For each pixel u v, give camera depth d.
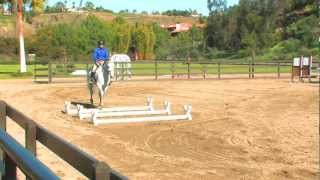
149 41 89.44
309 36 88.19
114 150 12.44
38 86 32.25
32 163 3.34
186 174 10.08
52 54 80.44
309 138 13.66
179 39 102.69
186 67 44.12
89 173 3.13
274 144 12.95
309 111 19.36
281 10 107.81
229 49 104.31
